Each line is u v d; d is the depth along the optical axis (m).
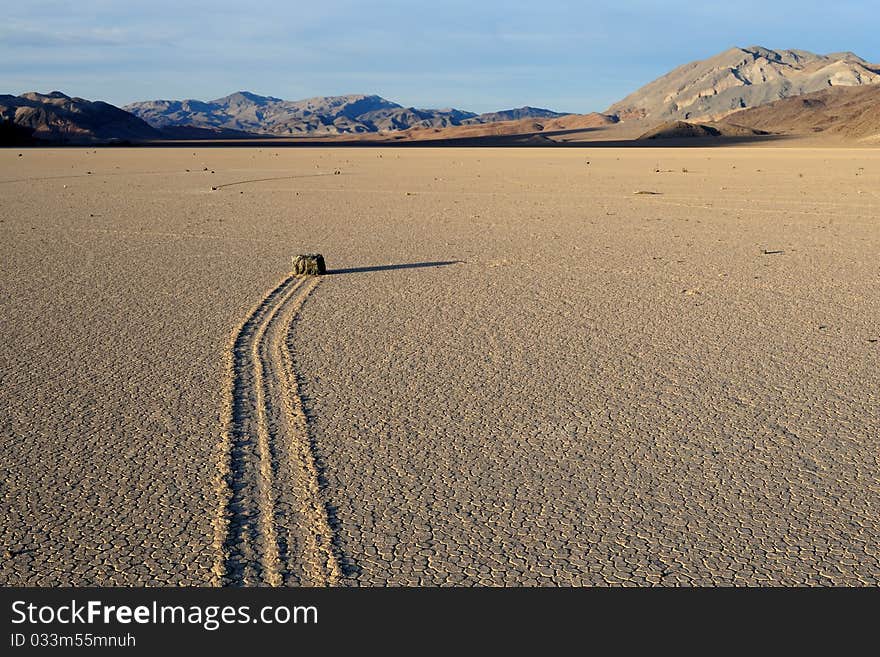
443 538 6.22
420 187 39.84
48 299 13.97
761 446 7.73
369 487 7.00
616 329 11.77
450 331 11.73
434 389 9.30
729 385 9.38
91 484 7.11
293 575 5.84
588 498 6.78
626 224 23.91
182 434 8.11
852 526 6.32
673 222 24.41
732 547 6.07
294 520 6.49
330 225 24.02
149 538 6.29
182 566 5.95
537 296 13.96
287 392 9.23
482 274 15.95
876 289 14.38
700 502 6.70
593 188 38.69
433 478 7.14
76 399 9.09
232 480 7.14
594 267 16.64
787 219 25.14
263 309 13.21
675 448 7.70
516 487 6.97
